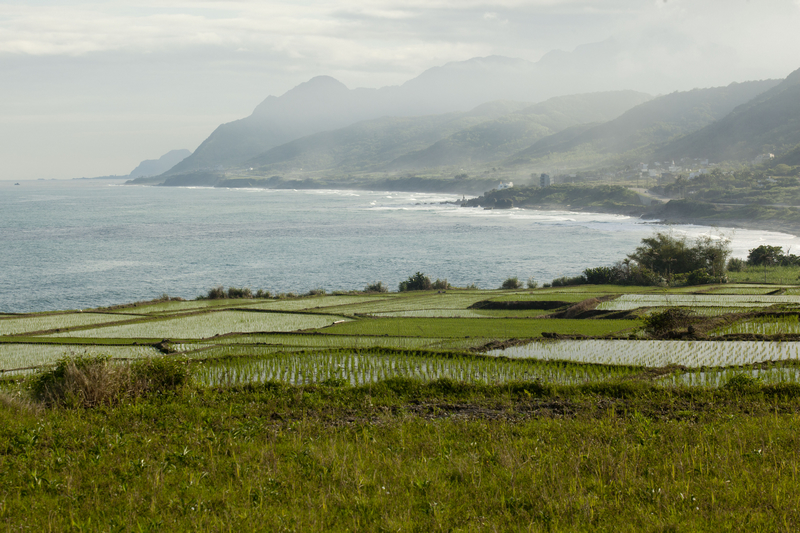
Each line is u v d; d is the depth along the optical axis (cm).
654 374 2019
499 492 864
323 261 10925
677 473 912
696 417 1362
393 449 1107
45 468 1002
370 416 1430
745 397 1548
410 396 1745
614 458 970
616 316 3925
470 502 830
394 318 4234
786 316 3294
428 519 766
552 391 1730
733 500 802
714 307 3997
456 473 958
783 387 1595
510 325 3694
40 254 11894
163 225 18500
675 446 1059
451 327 3669
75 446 1141
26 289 8212
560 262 10488
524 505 816
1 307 7056
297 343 3128
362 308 5038
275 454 1064
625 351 2539
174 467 1004
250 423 1303
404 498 848
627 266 7194
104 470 993
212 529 742
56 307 7094
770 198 18638
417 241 13988
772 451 1002
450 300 5581
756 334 2738
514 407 1556
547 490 855
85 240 14462
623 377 1953
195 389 1761
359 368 2352
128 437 1183
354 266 10331
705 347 2562
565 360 2358
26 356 3092
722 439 1092
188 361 2016
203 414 1415
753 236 13662
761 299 4606
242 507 811
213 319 4422
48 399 1577
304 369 2361
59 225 18425
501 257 11175
